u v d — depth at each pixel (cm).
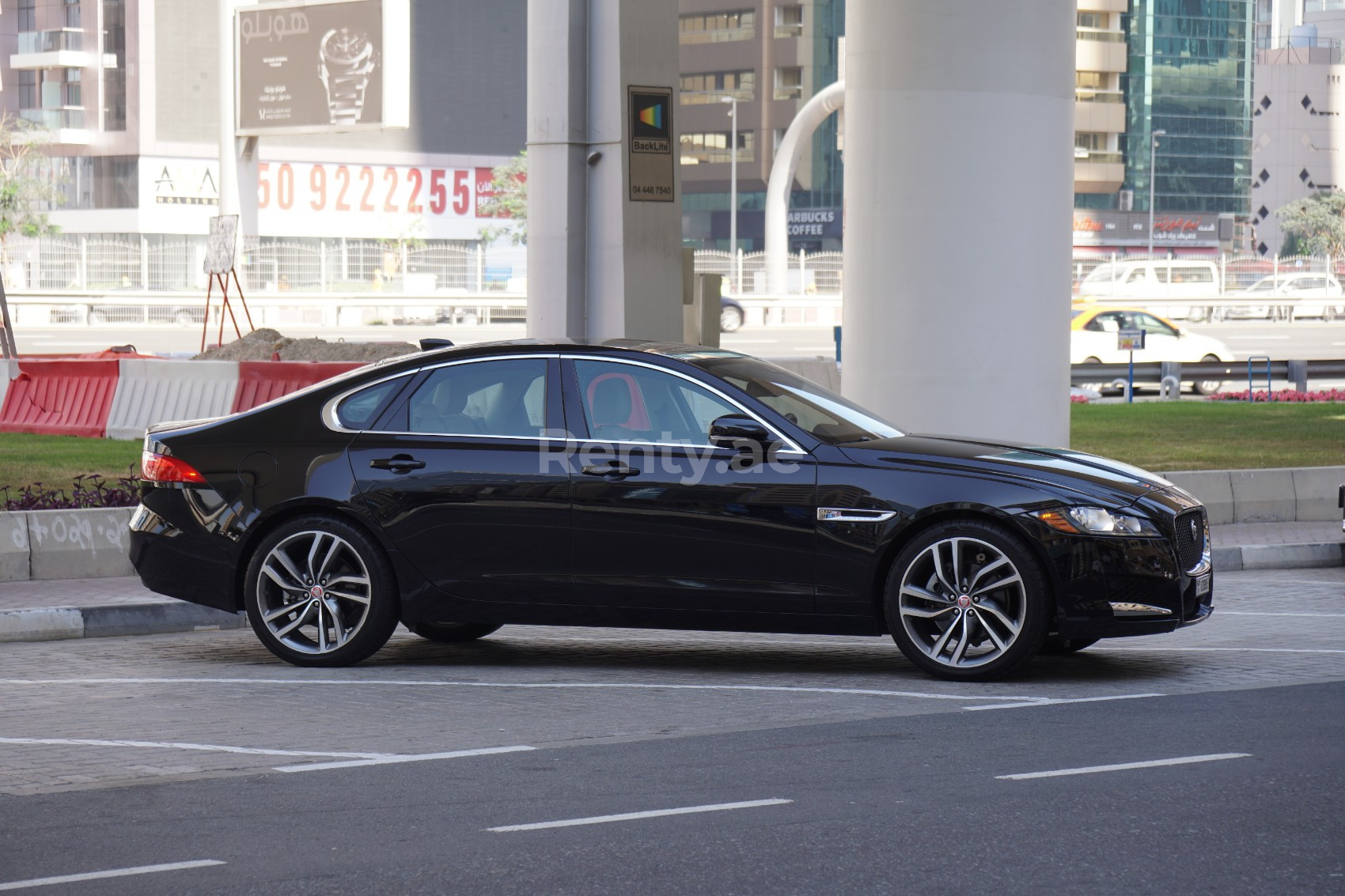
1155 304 12219
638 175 2953
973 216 2900
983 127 2888
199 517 1834
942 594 1700
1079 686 1677
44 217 15200
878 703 1594
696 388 1748
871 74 2950
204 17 17612
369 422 1812
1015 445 1792
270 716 1550
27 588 2262
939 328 2927
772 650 1970
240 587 1852
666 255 3005
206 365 3669
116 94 17475
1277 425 4397
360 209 18725
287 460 1816
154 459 1872
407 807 1199
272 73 9119
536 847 1091
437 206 19350
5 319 4528
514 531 1750
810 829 1128
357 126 8969
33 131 17112
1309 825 1133
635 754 1373
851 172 3017
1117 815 1162
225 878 1029
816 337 9412
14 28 18038
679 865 1046
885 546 1677
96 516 2383
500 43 19738
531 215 2988
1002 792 1227
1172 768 1303
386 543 1781
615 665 1850
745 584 1706
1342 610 2262
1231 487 3105
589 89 2956
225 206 9081
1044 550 1650
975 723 1491
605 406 1761
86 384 3847
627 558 1727
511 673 1794
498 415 1786
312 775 1305
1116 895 981
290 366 3559
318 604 1819
